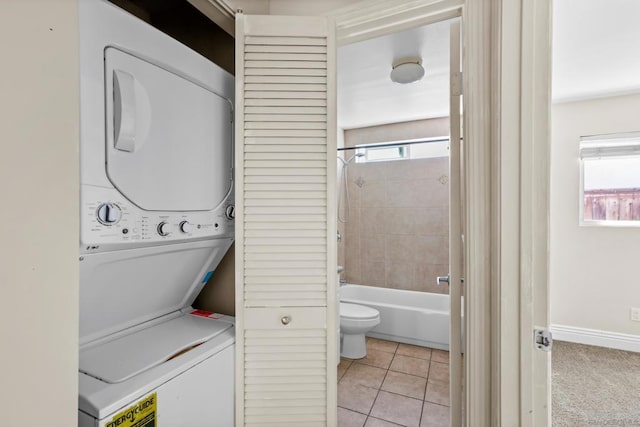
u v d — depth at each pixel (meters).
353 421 1.91
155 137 0.92
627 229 2.85
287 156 1.17
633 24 1.77
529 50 0.86
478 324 1.04
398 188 3.62
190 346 1.04
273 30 1.17
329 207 1.18
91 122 0.74
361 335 2.76
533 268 0.87
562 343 3.02
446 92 2.66
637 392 2.24
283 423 1.17
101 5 0.77
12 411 0.51
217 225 1.18
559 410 2.05
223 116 1.21
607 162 2.99
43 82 0.56
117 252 0.85
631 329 2.84
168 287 1.20
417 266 3.55
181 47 1.01
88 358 0.92
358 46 1.92
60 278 0.58
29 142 0.54
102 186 0.77
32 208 0.54
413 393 2.21
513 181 0.88
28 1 0.54
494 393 0.99
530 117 0.86
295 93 1.17
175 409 0.89
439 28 1.73
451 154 1.14
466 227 1.06
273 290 1.17
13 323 0.52
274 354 1.17
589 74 2.43
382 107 3.04
